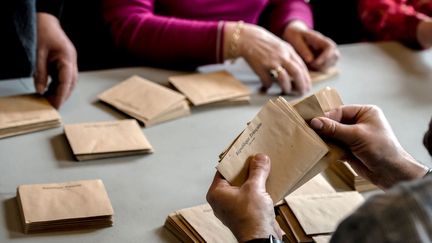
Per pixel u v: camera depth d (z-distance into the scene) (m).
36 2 1.35
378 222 0.52
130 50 1.52
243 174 0.82
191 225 0.95
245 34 1.44
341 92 1.43
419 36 1.68
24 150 1.12
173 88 1.38
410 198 0.52
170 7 1.61
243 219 0.76
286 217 0.98
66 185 1.02
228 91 1.35
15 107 1.21
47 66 1.32
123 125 1.20
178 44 1.47
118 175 1.08
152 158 1.13
